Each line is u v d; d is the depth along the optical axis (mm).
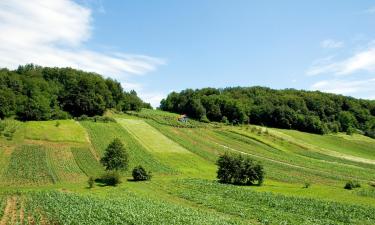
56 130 124000
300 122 177500
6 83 146125
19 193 65500
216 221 47906
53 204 55312
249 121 191250
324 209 58875
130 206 55844
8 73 159125
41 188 74250
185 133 149500
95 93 163375
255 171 87438
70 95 156250
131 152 113688
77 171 90938
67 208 52719
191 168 105938
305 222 49875
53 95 156125
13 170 86062
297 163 118438
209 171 104438
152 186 79500
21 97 141375
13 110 135750
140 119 164625
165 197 68312
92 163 98625
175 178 91188
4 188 73312
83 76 182125
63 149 108000
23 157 96250
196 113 194375
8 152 99000
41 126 126250
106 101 169625
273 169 107625
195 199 65375
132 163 103688
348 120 188375
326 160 128000
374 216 54844
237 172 87625
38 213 49406
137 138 131500
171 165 106188
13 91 144750
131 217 48719
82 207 53719
